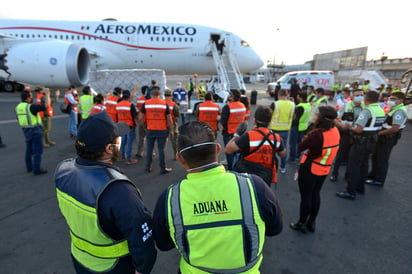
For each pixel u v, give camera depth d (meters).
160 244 1.11
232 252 0.94
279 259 2.48
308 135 2.60
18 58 12.68
